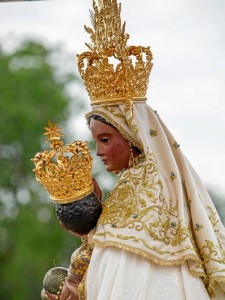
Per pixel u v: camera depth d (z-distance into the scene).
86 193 19.12
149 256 18.27
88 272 18.42
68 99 83.50
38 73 83.69
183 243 18.53
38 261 78.19
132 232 18.39
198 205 19.00
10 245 79.81
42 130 81.81
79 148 19.17
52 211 80.44
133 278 18.19
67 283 19.11
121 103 19.28
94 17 19.67
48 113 82.06
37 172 19.16
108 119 19.19
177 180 18.97
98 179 72.38
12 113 80.88
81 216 19.03
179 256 18.47
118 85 19.31
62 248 79.00
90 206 19.09
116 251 18.42
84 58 19.55
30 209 80.75
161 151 19.16
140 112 19.31
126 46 19.53
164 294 18.28
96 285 18.36
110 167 19.36
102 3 19.58
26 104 82.12
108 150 19.28
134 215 18.53
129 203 18.75
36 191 81.69
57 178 19.05
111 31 19.52
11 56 84.81
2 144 81.94
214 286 19.03
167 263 18.36
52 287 19.41
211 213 19.50
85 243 19.17
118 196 18.92
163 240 18.50
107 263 18.36
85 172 19.14
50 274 19.55
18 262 78.19
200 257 18.84
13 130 81.38
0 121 81.44
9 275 78.25
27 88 82.75
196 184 19.53
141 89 19.55
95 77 19.38
